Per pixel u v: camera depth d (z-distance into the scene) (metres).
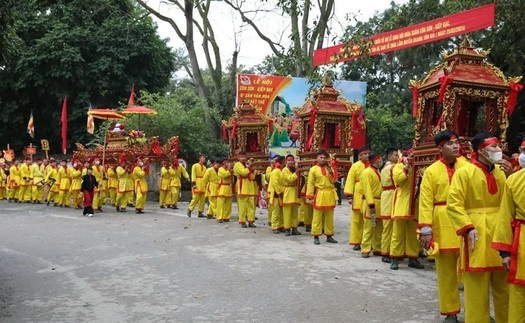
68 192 20.19
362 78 31.47
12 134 29.89
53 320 5.79
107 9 27.62
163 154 19.19
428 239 5.50
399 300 6.44
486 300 4.77
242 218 13.74
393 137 25.94
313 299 6.50
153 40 29.45
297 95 23.73
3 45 9.05
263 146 15.13
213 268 8.38
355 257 9.34
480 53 7.47
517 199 4.14
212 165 16.00
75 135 28.67
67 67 26.64
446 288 5.54
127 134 19.48
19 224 14.42
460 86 7.16
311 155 11.72
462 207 4.76
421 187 5.77
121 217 16.20
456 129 7.19
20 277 7.96
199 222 14.74
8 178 23.52
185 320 5.73
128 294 6.88
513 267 4.14
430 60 22.84
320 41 19.58
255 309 6.09
